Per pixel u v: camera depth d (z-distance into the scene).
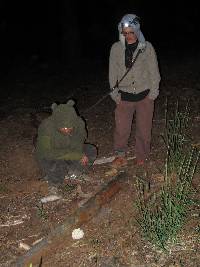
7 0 12.01
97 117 4.99
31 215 3.14
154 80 3.21
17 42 11.29
